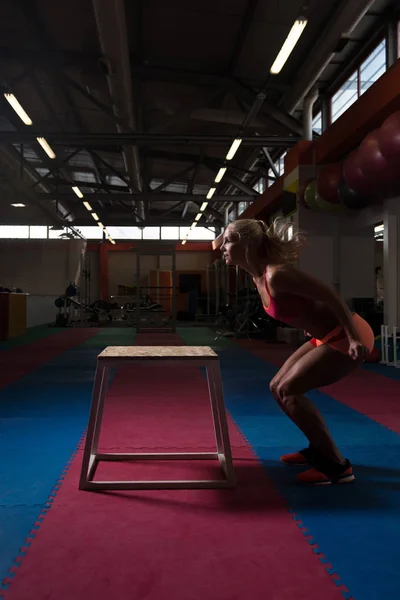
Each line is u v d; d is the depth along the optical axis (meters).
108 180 22.58
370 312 9.76
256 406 4.42
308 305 2.32
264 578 1.57
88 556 1.71
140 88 11.97
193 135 12.06
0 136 11.79
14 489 2.36
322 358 2.34
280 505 2.17
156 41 10.38
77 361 7.81
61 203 25.27
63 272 23.56
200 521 2.00
